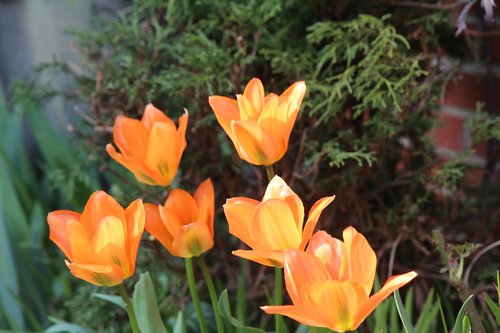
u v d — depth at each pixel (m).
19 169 1.77
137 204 0.82
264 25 1.21
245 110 0.87
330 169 1.22
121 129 0.91
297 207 0.79
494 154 1.37
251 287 1.28
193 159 1.25
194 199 0.91
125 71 1.24
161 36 1.27
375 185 1.22
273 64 1.15
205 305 1.29
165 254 1.28
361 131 1.22
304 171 1.20
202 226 0.88
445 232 1.26
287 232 0.78
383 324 1.03
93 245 0.81
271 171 0.87
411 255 1.24
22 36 1.93
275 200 0.77
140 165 0.90
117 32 1.33
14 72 1.94
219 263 1.30
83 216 0.84
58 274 1.69
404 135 1.22
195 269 1.29
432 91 1.19
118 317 1.34
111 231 0.81
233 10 1.20
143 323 0.91
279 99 0.87
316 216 0.79
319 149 1.19
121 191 1.34
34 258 1.64
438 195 1.28
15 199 1.63
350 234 0.74
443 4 1.17
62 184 1.44
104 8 1.48
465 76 1.42
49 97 1.42
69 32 1.33
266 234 0.78
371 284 0.75
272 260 0.79
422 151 1.18
